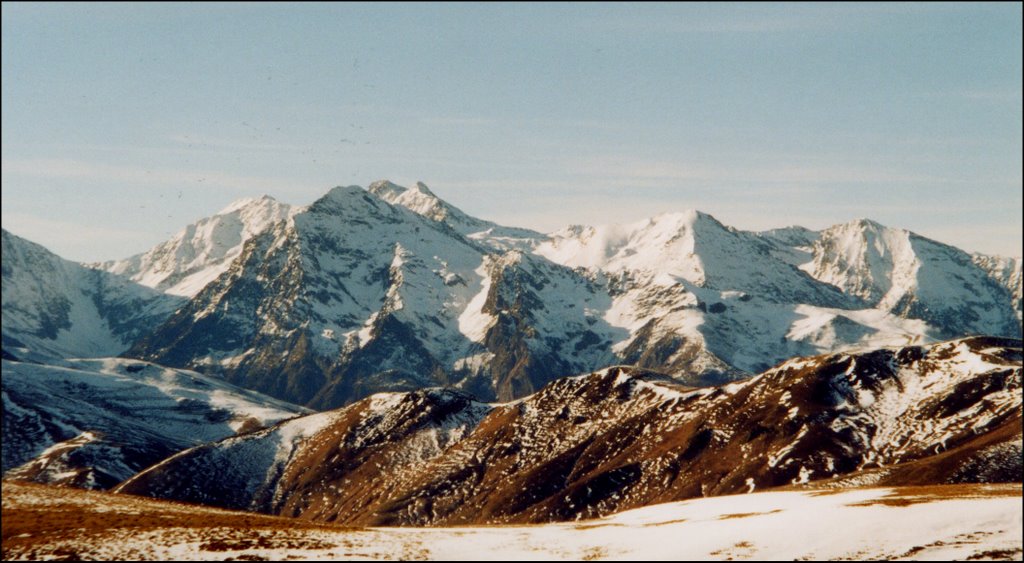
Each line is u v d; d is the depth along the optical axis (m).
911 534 84.06
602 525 106.81
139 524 88.25
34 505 97.44
